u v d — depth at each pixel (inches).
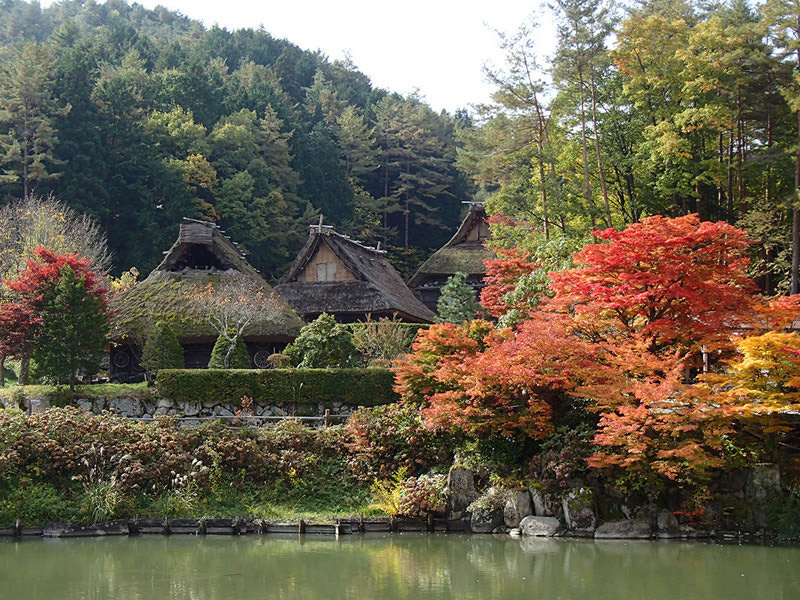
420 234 3321.9
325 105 3772.1
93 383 1328.7
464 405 900.6
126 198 2337.6
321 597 596.4
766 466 826.2
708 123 1317.7
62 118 2297.0
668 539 811.4
